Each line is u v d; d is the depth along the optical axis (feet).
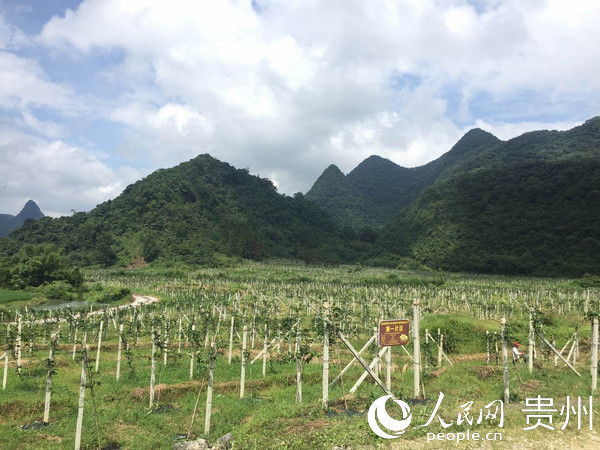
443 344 90.02
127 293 232.12
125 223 520.01
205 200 623.36
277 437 36.17
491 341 82.74
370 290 243.81
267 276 349.82
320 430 37.06
